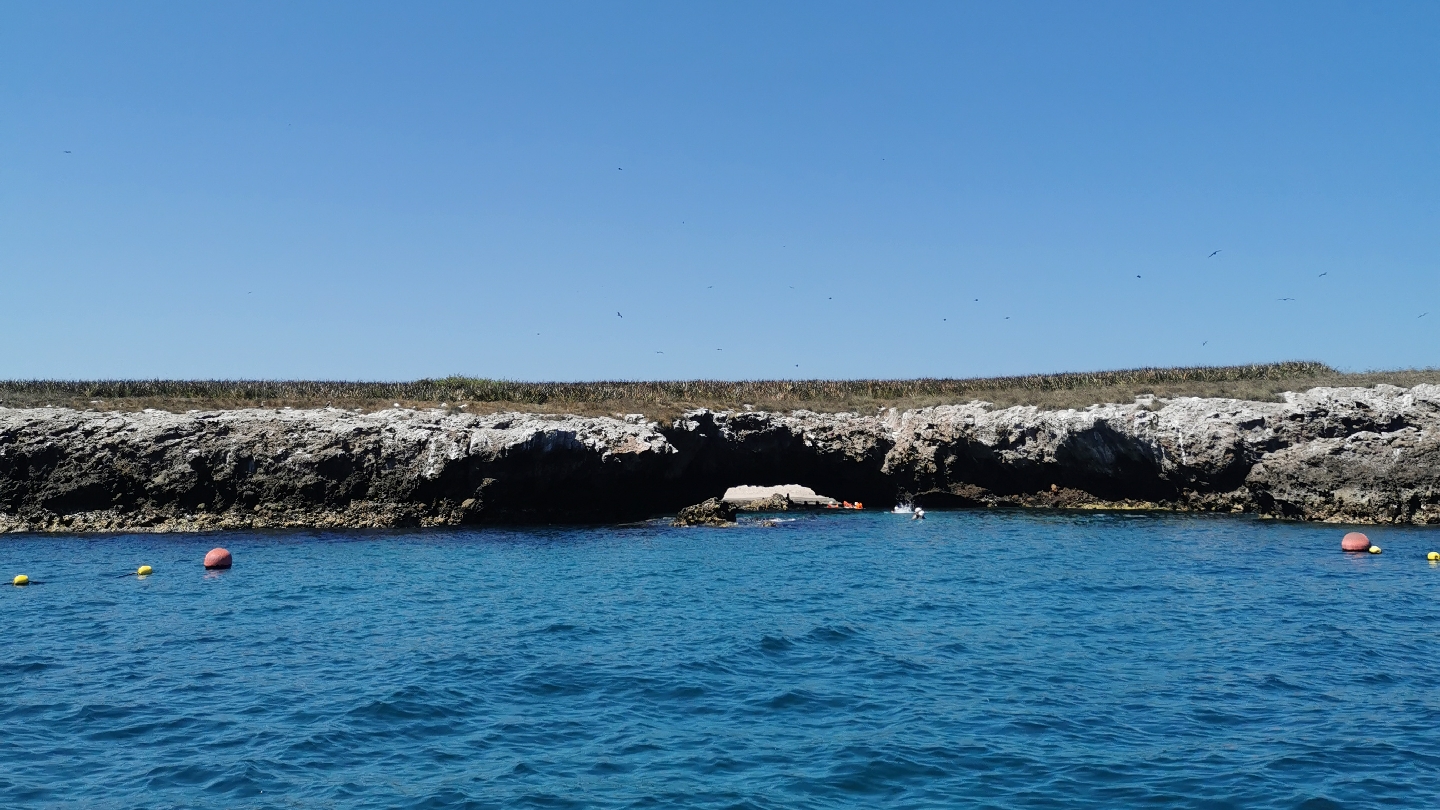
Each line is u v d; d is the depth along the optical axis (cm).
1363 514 5088
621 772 1605
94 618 2844
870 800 1489
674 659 2323
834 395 7119
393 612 2922
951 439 6334
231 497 5144
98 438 5147
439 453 5178
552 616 2848
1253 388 5875
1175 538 4653
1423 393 5222
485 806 1470
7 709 1947
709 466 6047
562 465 5300
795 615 2853
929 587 3344
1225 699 1989
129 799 1502
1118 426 5831
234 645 2492
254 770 1616
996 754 1680
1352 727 1809
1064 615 2839
